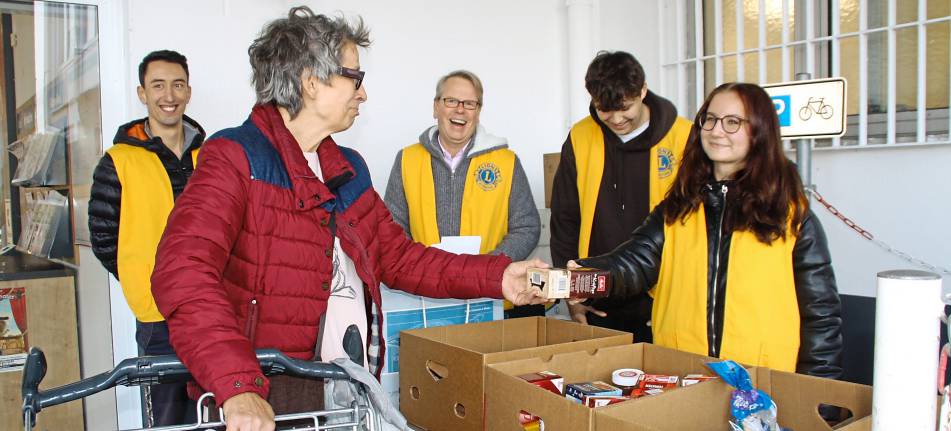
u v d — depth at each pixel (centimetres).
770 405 113
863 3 302
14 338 277
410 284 151
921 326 73
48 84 284
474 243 175
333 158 135
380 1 353
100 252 218
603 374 142
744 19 361
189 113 308
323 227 128
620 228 236
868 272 306
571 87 398
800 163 231
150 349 219
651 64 407
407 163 260
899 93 299
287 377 123
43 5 280
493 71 391
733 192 159
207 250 105
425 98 369
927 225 285
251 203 118
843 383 113
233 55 316
